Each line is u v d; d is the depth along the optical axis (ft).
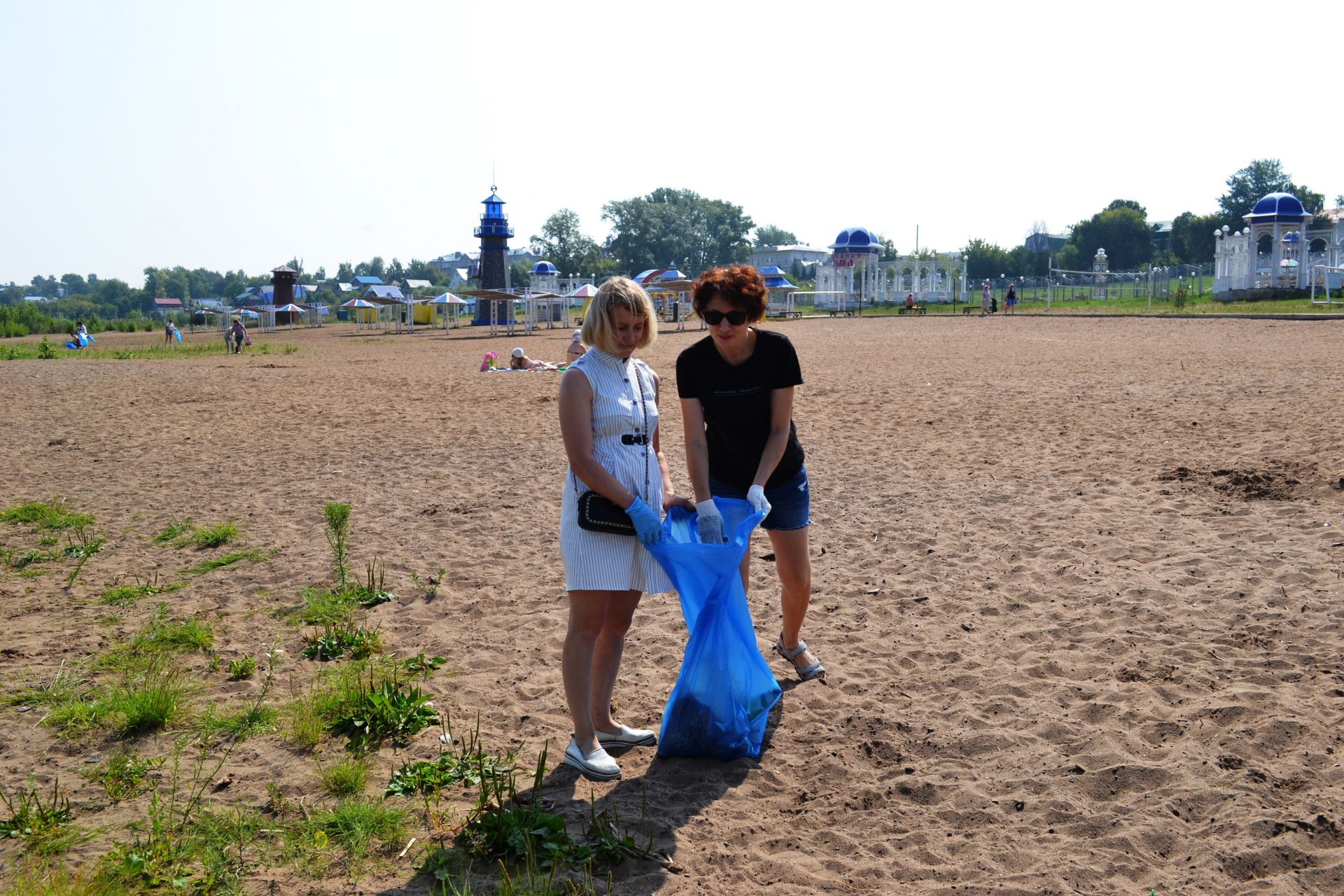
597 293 12.26
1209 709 13.14
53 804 11.70
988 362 68.08
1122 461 29.71
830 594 19.06
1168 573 18.93
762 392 13.47
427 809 11.50
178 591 20.48
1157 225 358.02
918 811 11.45
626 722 14.02
